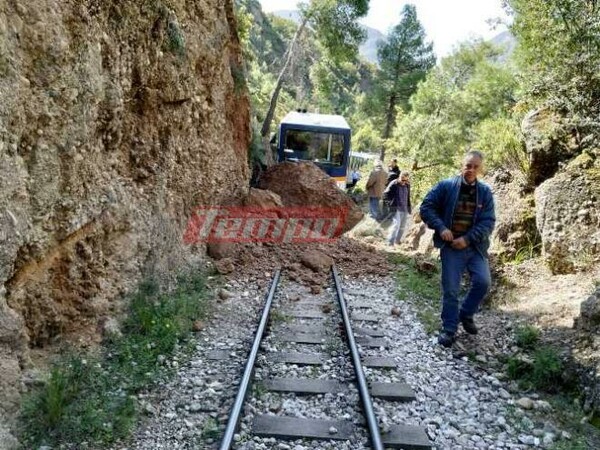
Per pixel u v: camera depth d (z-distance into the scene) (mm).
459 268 6062
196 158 8836
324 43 26328
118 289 5844
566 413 4641
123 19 5773
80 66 4746
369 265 9992
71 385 4254
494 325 6672
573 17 8414
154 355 5316
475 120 25250
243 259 9250
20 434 3740
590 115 8312
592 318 5414
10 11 3922
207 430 4035
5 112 3787
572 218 7602
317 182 12734
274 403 4535
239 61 11727
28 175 4242
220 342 5961
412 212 16250
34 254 4453
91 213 5230
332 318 6949
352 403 4590
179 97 7605
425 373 5340
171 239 7438
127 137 6555
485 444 4098
